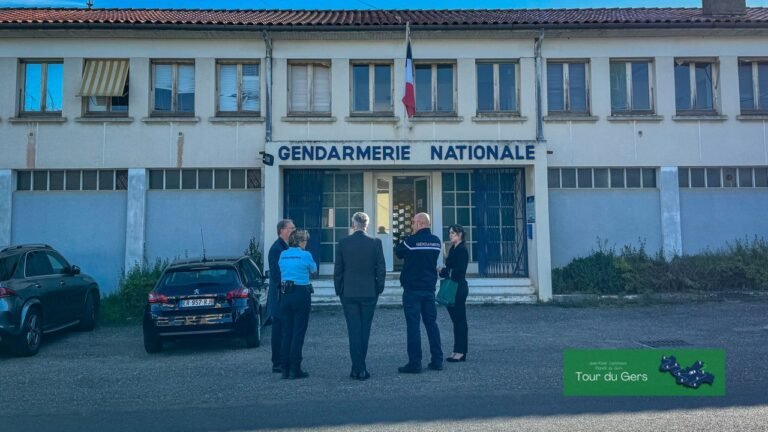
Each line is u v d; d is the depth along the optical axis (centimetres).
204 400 680
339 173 1545
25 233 1455
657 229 1516
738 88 1527
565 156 1495
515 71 1513
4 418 628
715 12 1642
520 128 1485
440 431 559
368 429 569
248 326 953
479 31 1465
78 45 1462
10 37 1445
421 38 1487
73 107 1459
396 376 770
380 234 1552
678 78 1539
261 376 787
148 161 1459
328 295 1406
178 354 948
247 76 1498
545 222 1415
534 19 1539
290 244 794
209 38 1471
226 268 980
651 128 1509
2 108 1451
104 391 730
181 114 1483
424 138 1478
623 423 576
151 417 622
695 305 1324
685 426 564
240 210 1477
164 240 1468
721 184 1532
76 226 1462
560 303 1377
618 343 954
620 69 1533
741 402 641
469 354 890
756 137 1517
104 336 1118
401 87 1488
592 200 1516
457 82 1494
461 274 831
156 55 1468
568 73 1519
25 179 1470
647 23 1469
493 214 1495
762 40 1525
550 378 751
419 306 796
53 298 1025
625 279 1411
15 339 918
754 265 1395
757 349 894
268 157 1397
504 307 1348
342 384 737
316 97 1502
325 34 1465
